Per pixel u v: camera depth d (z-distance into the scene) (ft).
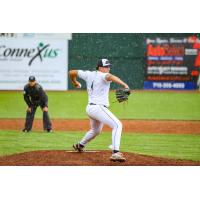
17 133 146.30
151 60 203.82
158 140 140.67
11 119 163.53
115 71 205.46
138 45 203.92
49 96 196.54
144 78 204.64
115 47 204.13
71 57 203.62
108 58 204.44
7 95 188.75
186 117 172.65
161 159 121.19
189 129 155.22
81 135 145.28
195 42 201.87
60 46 202.69
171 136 145.79
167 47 202.39
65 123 161.79
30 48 198.90
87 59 203.82
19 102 181.88
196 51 202.18
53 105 186.09
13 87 196.34
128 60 204.64
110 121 110.01
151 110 181.88
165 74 204.44
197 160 121.29
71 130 151.74
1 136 142.31
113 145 109.81
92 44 203.62
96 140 140.56
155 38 203.21
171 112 179.63
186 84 203.92
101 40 203.92
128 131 151.94
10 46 196.34
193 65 202.49
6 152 125.49
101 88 110.52
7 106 178.50
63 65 203.62
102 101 110.93
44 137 142.10
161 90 205.16
